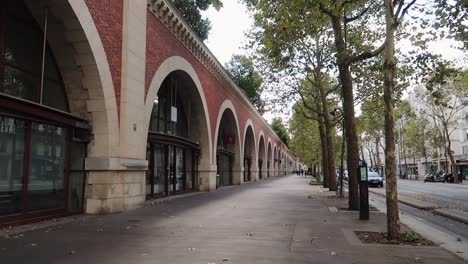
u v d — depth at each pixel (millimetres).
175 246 8352
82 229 10477
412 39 11734
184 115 26766
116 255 7465
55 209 12797
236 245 8516
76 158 14000
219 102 31516
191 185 26922
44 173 12422
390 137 9492
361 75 20688
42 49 13078
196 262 7000
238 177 39750
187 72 22891
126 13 15242
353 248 8328
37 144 12148
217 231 10289
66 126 13266
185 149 25891
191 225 11289
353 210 15383
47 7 11992
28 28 12570
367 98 24625
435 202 21234
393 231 9281
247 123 45750
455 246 9148
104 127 13938
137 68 15992
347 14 19188
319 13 14844
